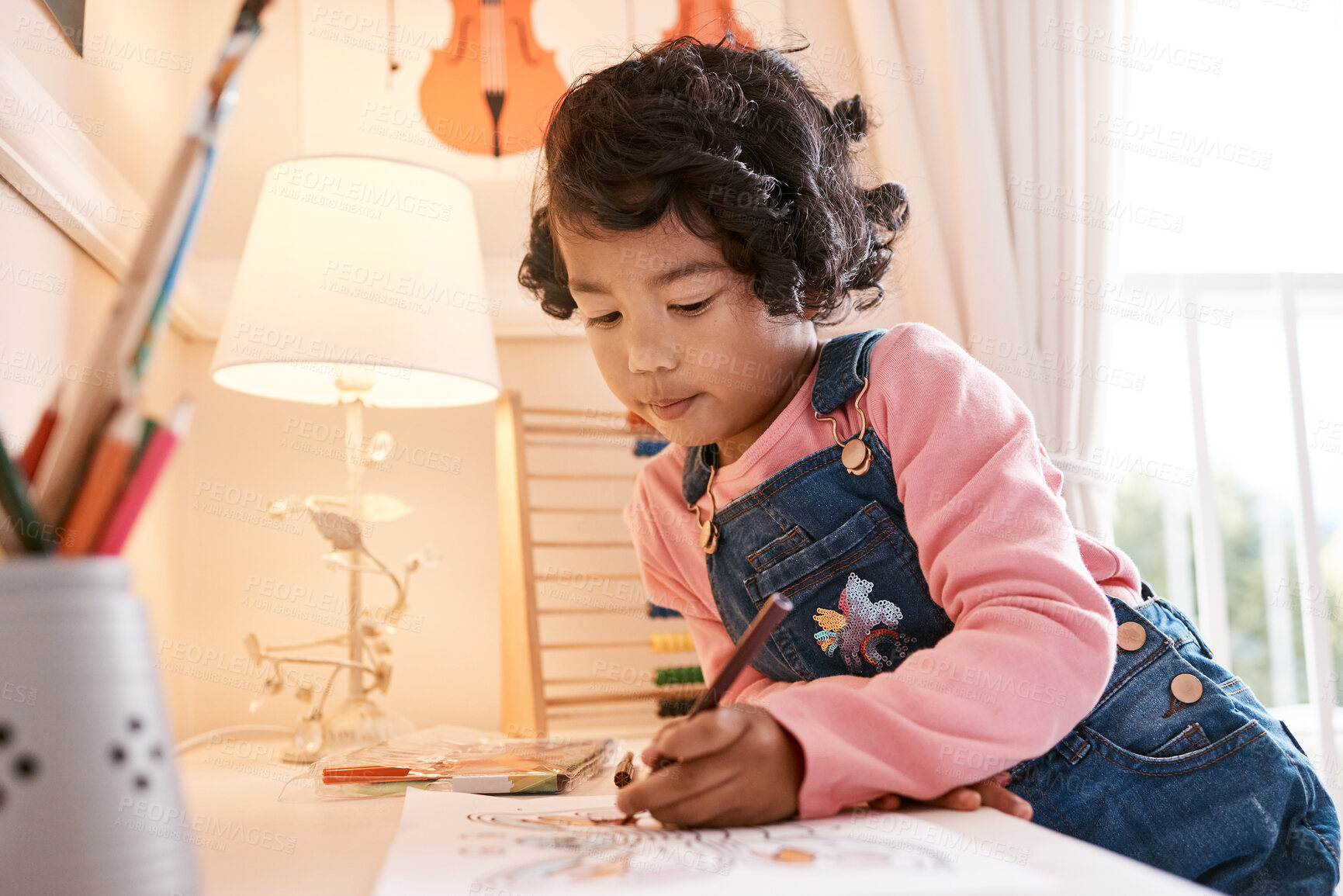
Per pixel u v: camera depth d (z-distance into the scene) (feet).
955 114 5.47
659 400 2.39
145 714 1.05
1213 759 2.21
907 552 2.42
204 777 3.37
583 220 2.27
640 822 1.80
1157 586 6.57
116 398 1.06
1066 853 1.42
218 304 5.09
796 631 2.52
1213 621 5.87
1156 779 2.21
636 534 3.07
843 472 2.45
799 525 2.49
